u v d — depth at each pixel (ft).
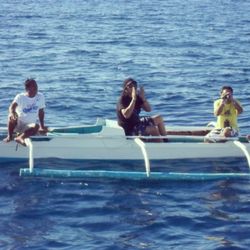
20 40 149.07
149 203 48.44
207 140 57.06
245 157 57.52
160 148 56.39
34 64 114.42
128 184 51.80
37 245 41.73
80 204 48.06
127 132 56.95
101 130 56.80
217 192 50.57
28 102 54.85
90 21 201.16
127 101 56.54
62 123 73.67
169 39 156.56
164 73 107.65
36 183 51.31
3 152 55.11
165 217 46.09
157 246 41.78
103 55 127.75
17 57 122.11
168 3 291.79
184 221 45.50
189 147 56.75
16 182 51.39
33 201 48.32
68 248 41.37
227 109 57.67
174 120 75.56
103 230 44.04
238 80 102.12
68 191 50.16
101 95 88.94
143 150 54.19
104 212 46.83
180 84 97.96
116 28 180.96
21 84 94.89
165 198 49.37
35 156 55.52
